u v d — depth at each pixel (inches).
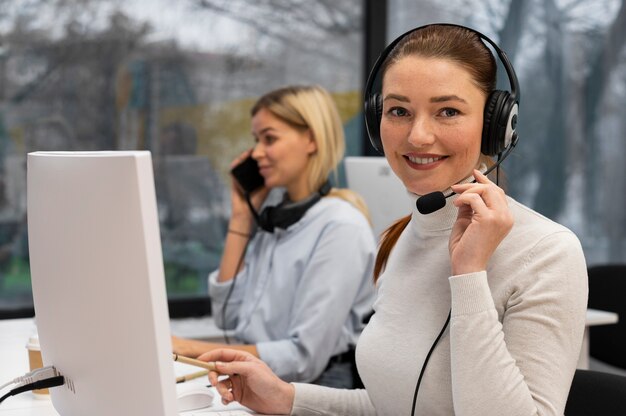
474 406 43.2
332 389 58.1
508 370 43.2
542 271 45.4
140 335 36.8
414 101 47.4
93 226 37.7
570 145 146.4
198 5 129.3
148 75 128.0
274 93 86.4
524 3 143.7
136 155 35.4
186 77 129.6
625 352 110.7
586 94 146.6
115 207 36.3
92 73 125.6
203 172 131.3
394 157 49.6
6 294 122.6
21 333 86.0
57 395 45.7
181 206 130.3
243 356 56.7
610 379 54.9
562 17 144.9
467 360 43.5
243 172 92.6
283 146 85.0
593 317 100.1
